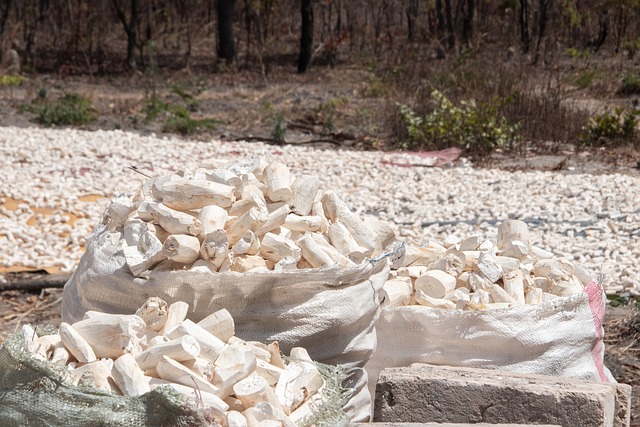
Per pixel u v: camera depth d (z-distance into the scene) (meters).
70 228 8.72
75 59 27.94
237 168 4.07
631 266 7.28
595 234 8.39
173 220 3.59
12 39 25.56
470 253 4.43
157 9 31.91
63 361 3.05
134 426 2.70
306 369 3.12
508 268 4.36
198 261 3.57
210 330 3.26
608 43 27.52
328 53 27.34
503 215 9.23
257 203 3.72
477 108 14.47
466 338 3.93
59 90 21.58
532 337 3.95
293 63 28.44
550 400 3.49
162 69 26.86
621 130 13.96
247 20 28.14
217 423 2.78
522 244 4.57
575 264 4.62
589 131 14.06
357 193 10.69
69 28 31.25
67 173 11.12
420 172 11.92
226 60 27.31
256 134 15.68
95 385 2.90
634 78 19.77
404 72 20.53
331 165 12.52
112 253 3.65
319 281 3.52
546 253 4.74
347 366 3.66
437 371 3.77
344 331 3.62
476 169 12.30
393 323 4.01
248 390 2.94
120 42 32.38
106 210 3.92
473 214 9.38
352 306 3.59
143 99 18.86
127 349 3.08
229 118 17.44
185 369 2.95
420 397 3.63
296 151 13.70
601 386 3.64
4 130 14.36
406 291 4.16
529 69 18.86
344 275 3.56
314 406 3.05
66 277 7.25
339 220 4.02
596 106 17.62
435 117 14.23
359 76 23.41
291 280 3.48
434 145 13.98
